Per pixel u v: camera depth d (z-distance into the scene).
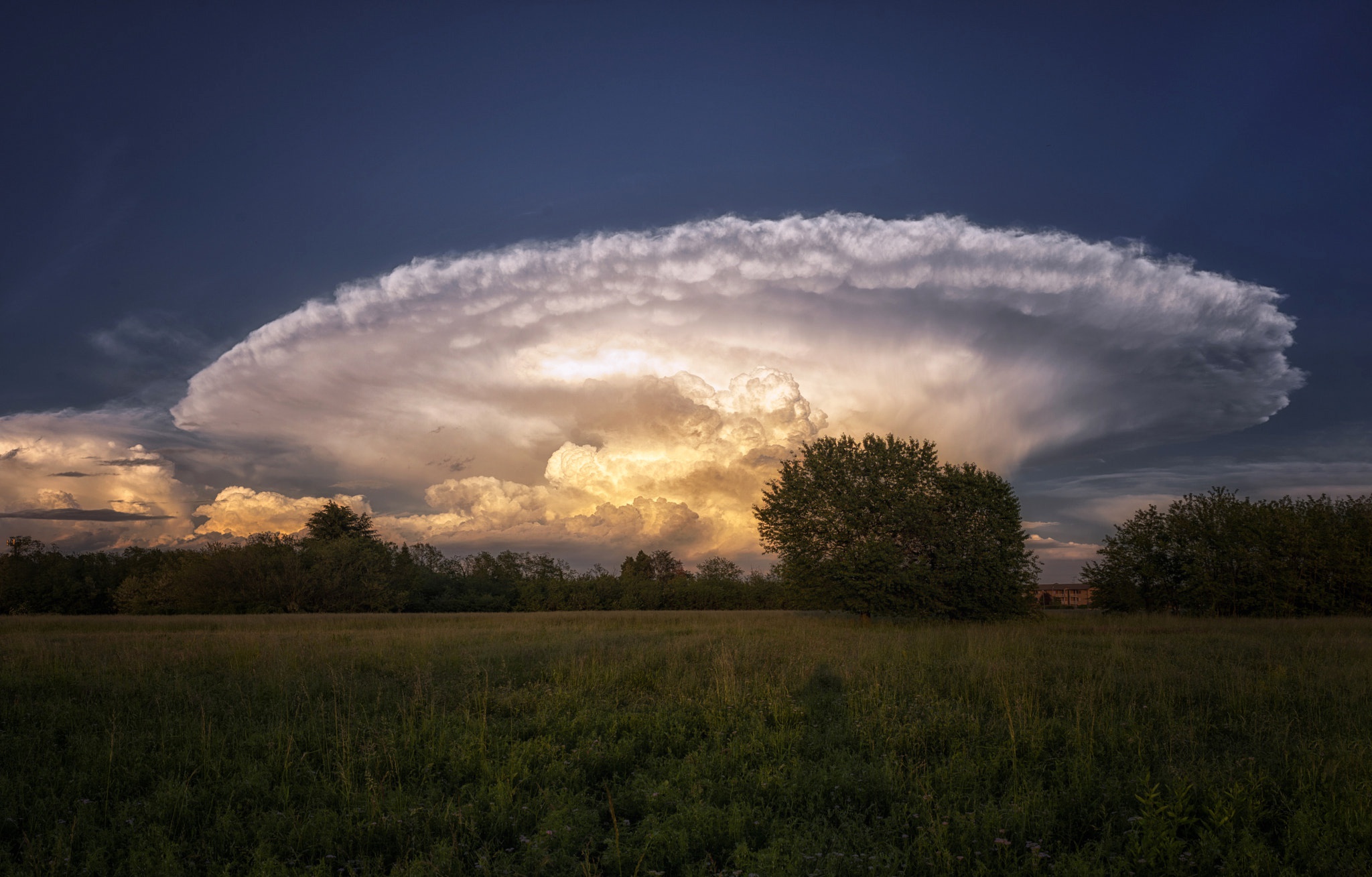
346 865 5.21
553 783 7.10
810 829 5.90
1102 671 13.40
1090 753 7.61
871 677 12.99
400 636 22.59
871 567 34.78
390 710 10.35
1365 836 5.55
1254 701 10.73
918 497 35.47
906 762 7.83
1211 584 39.38
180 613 62.94
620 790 7.09
